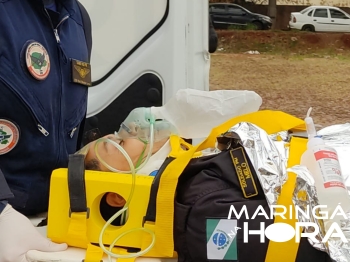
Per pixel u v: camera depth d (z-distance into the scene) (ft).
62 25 4.32
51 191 3.55
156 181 3.36
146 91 6.11
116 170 3.92
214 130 3.75
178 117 4.39
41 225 4.06
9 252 3.38
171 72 6.02
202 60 6.03
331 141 4.02
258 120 3.94
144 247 3.36
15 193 4.02
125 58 6.10
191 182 3.28
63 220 3.53
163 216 3.26
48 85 4.03
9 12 3.83
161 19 5.99
